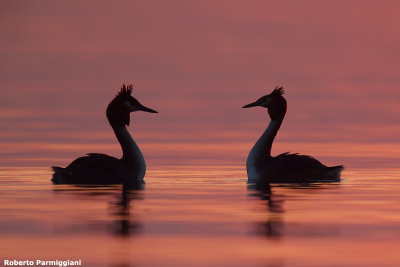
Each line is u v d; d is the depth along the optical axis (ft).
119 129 64.39
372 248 37.70
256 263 35.06
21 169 71.61
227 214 46.21
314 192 55.88
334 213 46.55
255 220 44.32
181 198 52.80
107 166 61.62
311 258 35.94
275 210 47.73
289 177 64.34
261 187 59.06
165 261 35.42
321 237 39.93
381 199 52.29
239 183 62.03
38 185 59.52
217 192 55.98
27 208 48.01
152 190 57.06
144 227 42.24
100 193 55.11
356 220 44.39
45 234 40.55
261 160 65.67
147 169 72.90
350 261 35.42
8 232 41.04
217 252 36.99
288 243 38.68
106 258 35.96
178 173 69.77
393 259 35.78
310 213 46.60
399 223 43.55
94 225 42.78
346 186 59.57
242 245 38.27
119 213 46.39
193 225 42.88
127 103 64.64
